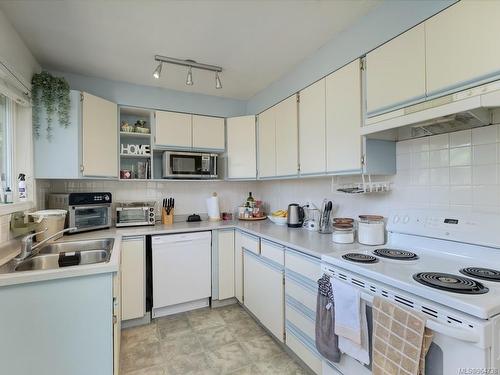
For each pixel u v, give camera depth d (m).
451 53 1.20
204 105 3.04
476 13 1.11
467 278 1.08
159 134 2.74
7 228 1.59
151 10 1.61
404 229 1.60
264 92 2.87
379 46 1.56
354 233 1.97
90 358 1.32
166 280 2.49
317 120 2.04
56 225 1.95
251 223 2.87
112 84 2.60
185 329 2.31
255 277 2.35
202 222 2.98
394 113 1.45
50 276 1.23
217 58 2.21
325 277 1.42
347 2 1.55
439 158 1.54
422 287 0.99
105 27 1.78
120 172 2.63
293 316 1.82
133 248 2.34
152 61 2.25
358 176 2.07
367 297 1.16
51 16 1.65
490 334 0.82
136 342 2.11
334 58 1.91
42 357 1.24
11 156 1.89
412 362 0.94
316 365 1.60
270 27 1.80
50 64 2.27
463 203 1.43
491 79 1.06
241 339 2.15
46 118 2.08
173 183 3.10
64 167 2.12
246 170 2.95
